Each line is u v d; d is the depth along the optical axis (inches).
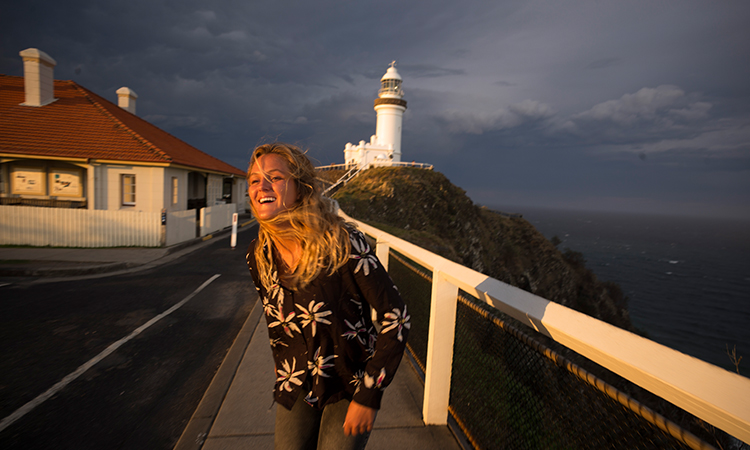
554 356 62.6
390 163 2215.8
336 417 56.3
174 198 741.3
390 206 1643.7
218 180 1069.8
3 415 132.5
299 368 56.8
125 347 195.5
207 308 267.9
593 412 54.0
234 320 242.7
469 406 99.0
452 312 109.7
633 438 46.7
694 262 7278.5
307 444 57.4
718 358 2273.6
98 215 523.2
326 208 56.1
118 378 161.9
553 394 63.6
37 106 761.6
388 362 51.6
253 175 53.8
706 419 37.1
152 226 531.8
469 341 101.0
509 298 72.9
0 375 162.9
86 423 128.2
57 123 726.5
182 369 171.5
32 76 754.2
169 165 669.9
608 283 2731.3
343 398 57.0
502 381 81.4
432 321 109.8
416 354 151.5
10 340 202.1
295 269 53.9
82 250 489.7
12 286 321.1
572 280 2506.2
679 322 3100.4
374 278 52.9
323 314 53.5
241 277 372.8
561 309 60.3
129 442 118.0
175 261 453.1
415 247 144.3
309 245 51.7
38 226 515.8
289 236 52.9
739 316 3405.5
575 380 58.1
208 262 450.6
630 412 47.1
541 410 66.7
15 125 697.0
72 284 332.5
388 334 52.5
